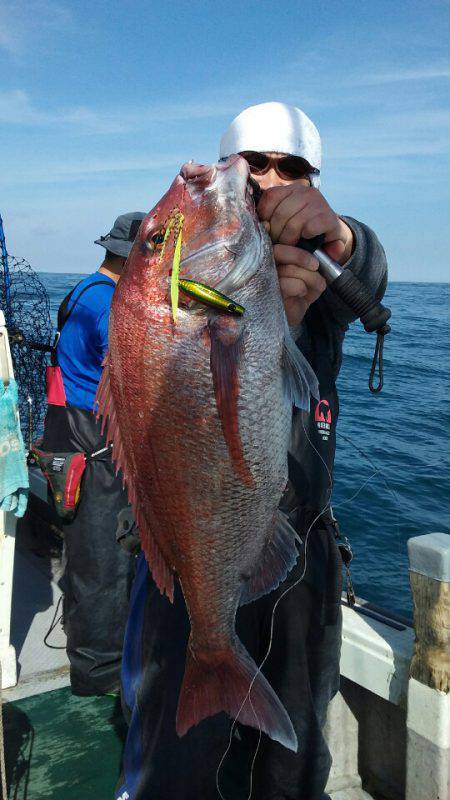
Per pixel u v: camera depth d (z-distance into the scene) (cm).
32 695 293
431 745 212
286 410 137
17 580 391
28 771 248
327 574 184
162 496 135
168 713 171
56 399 296
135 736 187
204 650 142
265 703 138
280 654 180
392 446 891
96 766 251
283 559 141
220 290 130
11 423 262
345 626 240
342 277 143
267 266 135
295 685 180
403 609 457
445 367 1694
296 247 140
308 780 184
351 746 246
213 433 130
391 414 1107
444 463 804
